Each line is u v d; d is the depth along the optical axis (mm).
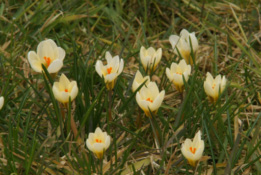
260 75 1145
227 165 955
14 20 1219
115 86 1047
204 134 1023
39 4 1286
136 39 1259
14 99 1081
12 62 1164
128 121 1074
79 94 1019
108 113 988
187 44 1060
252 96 1127
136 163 975
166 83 1123
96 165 956
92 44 1263
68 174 979
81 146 988
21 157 957
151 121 972
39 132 1018
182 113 1002
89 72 1107
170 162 959
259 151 1002
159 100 947
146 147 1018
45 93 1135
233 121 1067
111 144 979
